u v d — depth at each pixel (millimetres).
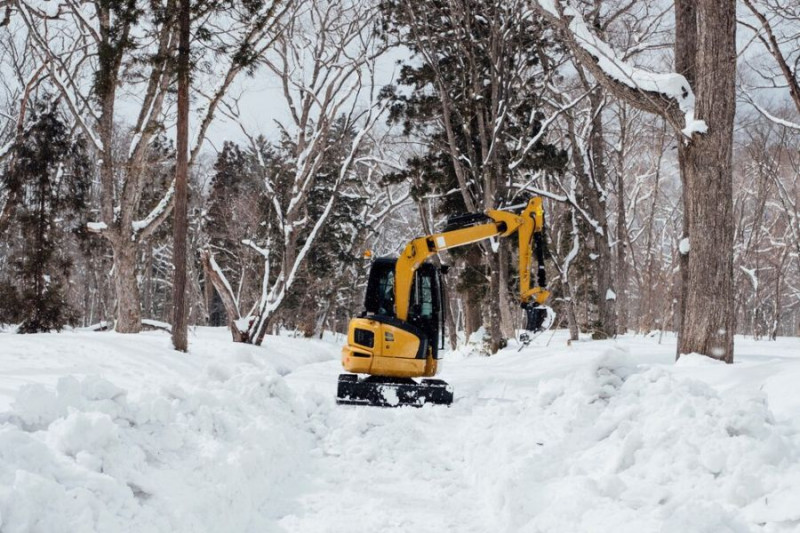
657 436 4637
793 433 4543
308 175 22547
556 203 33406
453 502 5148
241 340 20828
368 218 38625
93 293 48344
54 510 3133
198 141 19109
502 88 20125
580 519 3961
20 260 25203
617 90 10695
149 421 4859
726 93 9945
